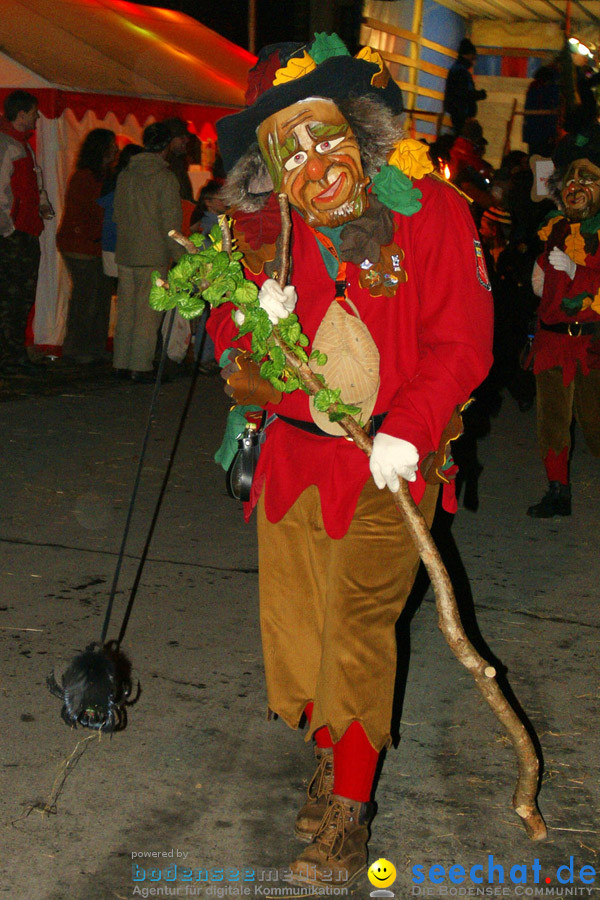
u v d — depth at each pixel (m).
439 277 2.55
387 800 3.03
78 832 2.83
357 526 2.62
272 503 2.76
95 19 10.69
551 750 3.33
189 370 9.66
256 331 2.46
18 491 5.81
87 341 9.66
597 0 14.86
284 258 2.50
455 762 3.25
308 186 2.52
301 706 2.88
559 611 4.46
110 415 7.73
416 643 4.11
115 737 3.31
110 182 9.20
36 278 8.90
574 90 14.65
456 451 7.25
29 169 8.58
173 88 10.13
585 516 5.83
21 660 3.79
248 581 4.64
